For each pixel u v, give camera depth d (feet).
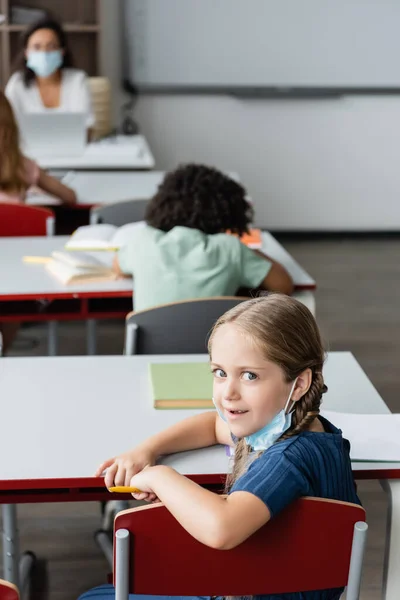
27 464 4.79
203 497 3.79
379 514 8.14
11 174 10.91
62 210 13.87
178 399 5.50
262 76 18.35
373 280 16.40
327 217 19.38
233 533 3.59
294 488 3.71
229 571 3.79
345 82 18.49
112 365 6.25
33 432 5.16
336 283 16.17
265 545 3.75
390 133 18.94
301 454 3.82
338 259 17.78
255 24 18.01
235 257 7.59
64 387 5.84
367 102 18.69
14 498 4.74
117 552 3.69
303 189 19.19
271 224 19.35
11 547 6.40
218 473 4.69
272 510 3.64
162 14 17.84
